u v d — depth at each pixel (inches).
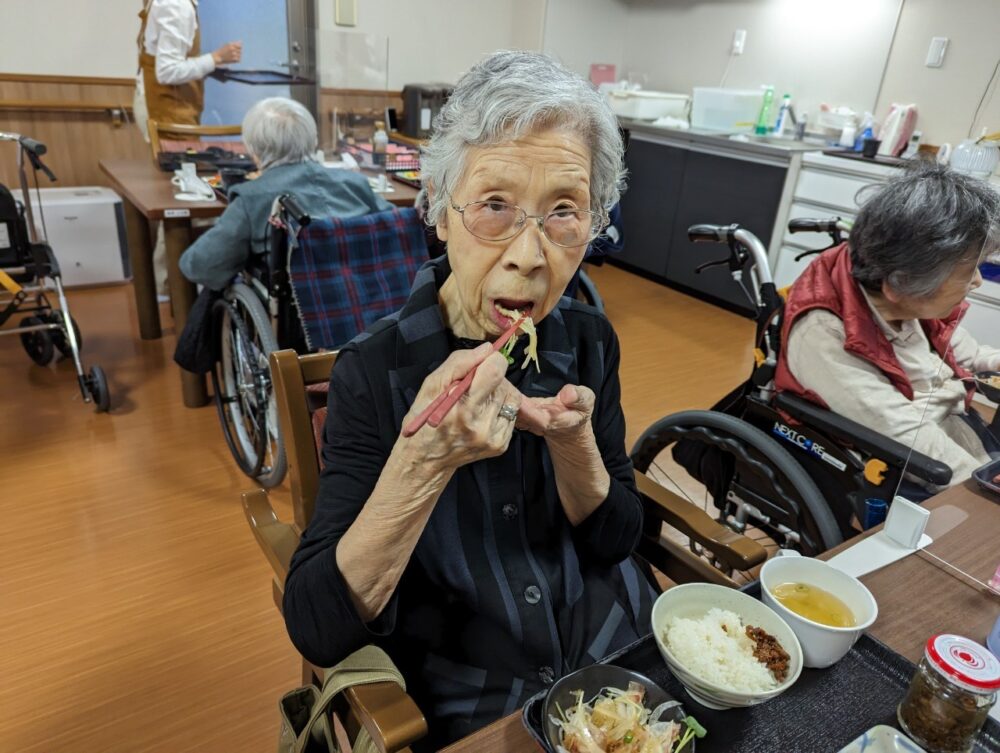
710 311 154.4
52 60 138.9
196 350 86.8
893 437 47.6
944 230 41.3
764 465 53.1
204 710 56.3
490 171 27.0
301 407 37.5
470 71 28.8
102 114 146.4
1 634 61.9
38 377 106.7
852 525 52.1
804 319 51.4
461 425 22.6
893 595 31.1
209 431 95.7
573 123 27.3
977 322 43.0
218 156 112.5
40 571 69.4
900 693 26.0
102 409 97.4
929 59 134.6
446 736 32.3
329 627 27.7
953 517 36.3
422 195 36.7
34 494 80.5
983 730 24.8
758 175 144.6
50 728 53.9
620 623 37.0
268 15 129.7
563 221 28.0
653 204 168.1
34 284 99.7
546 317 35.0
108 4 139.9
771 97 159.8
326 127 133.5
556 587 36.0
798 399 52.0
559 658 34.2
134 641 62.3
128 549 73.2
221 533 76.5
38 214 129.9
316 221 73.3
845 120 149.4
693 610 28.5
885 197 44.8
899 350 49.0
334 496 30.7
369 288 76.5
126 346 117.9
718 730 24.2
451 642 34.2
